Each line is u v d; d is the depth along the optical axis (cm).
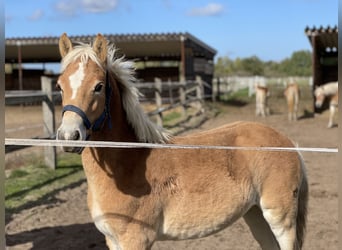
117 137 286
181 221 289
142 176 277
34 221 516
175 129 1192
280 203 316
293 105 1720
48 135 710
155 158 286
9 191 611
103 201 273
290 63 5916
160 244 455
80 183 674
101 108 265
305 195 343
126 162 276
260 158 316
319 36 1777
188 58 2275
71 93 254
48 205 570
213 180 295
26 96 647
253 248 444
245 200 309
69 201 592
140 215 274
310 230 489
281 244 321
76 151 251
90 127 260
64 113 252
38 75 2597
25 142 241
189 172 291
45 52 2270
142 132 291
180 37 1750
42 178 681
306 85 3095
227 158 305
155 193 279
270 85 3020
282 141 335
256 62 5753
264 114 1727
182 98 1466
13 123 1355
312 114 1792
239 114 1798
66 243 457
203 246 450
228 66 6238
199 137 316
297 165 330
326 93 1608
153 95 1503
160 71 2450
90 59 264
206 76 2645
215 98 2503
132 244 273
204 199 292
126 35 1762
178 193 286
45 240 464
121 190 271
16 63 2823
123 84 292
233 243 458
